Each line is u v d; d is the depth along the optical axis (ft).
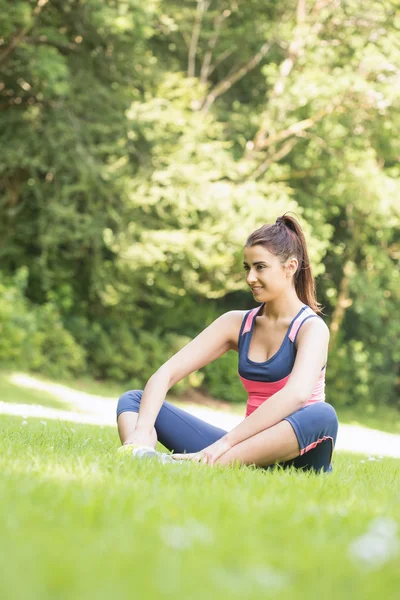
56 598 4.80
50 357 76.28
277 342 15.97
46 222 72.28
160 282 79.36
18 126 71.26
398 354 101.24
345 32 87.04
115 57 73.46
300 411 14.97
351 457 27.04
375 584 5.72
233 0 88.38
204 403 87.04
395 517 9.73
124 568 5.62
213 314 92.02
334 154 87.86
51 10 71.05
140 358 83.41
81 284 83.30
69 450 15.97
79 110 72.28
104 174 69.97
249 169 81.71
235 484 11.73
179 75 78.33
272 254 15.83
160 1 77.61
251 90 93.71
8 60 68.90
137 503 9.00
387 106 83.25
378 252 97.04
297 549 7.03
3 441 16.08
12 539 6.50
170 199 74.54
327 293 98.12
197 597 4.99
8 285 75.72
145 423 15.81
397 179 92.17
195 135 77.61
